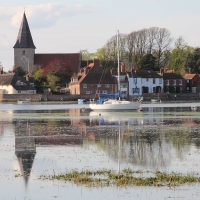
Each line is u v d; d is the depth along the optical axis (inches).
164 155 3422.7
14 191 2600.9
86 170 2957.7
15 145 3909.9
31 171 2979.8
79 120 6200.8
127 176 2802.7
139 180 2706.7
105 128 5103.3
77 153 3523.6
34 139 4254.4
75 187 2637.8
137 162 3201.3
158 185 2632.9
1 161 3267.7
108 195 2509.8
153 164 3137.3
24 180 2783.0
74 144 3939.5
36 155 3459.6
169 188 2591.0
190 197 2463.1
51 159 3314.5
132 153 3516.2
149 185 2640.3
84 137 4355.3
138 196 2488.9
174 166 3070.9
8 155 3474.4
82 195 2519.7
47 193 2561.5
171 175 2812.5
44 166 3105.3
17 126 5413.4
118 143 3973.9
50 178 2812.5
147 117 6574.8
